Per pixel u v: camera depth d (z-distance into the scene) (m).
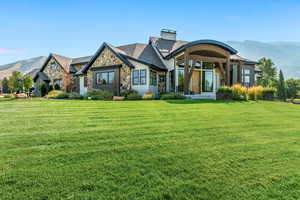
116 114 7.08
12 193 2.27
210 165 3.08
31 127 5.06
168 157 3.32
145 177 2.67
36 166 2.90
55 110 7.83
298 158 3.42
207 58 15.29
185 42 21.70
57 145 3.78
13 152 3.40
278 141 4.32
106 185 2.46
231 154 3.53
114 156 3.31
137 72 16.45
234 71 20.28
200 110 8.30
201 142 4.13
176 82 16.94
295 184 2.61
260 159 3.35
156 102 11.04
